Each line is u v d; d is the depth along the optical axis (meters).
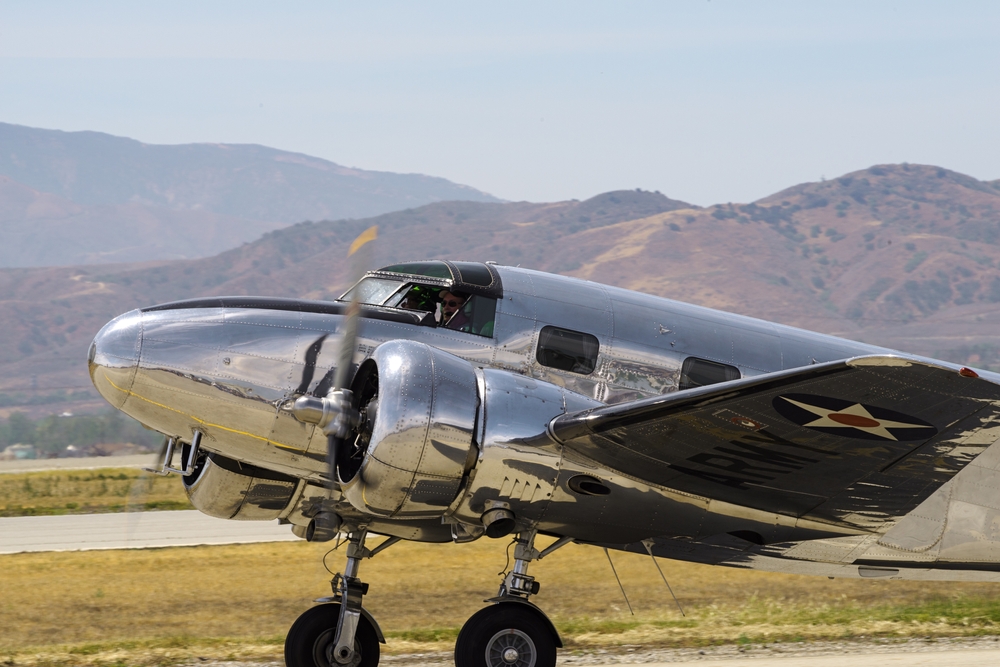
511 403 25.95
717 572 53.81
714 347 30.38
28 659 33.91
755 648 35.88
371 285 30.44
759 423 23.64
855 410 22.31
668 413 23.70
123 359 26.70
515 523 26.70
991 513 31.20
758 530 29.27
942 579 32.25
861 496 27.30
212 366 26.95
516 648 26.92
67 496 90.44
